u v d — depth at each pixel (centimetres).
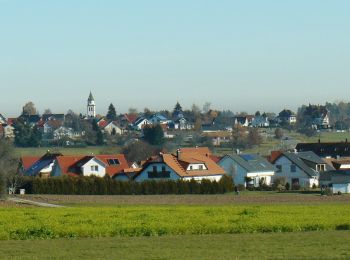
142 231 7294
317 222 7906
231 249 6003
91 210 9962
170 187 17775
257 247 6109
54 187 17838
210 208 10238
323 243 6344
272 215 8831
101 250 6028
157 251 5931
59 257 5659
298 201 13350
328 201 13288
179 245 6284
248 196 15425
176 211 9644
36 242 6656
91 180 17888
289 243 6359
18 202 13588
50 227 7506
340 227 7744
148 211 9669
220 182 17888
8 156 18012
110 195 16912
